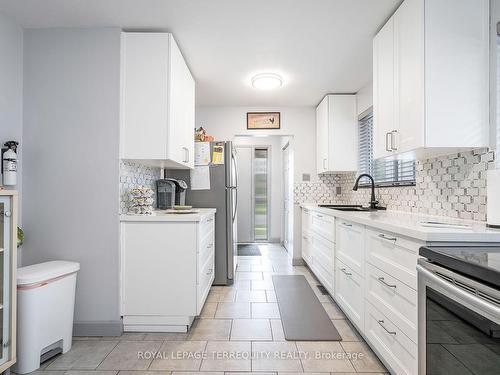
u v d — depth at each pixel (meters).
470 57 1.61
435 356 1.04
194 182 3.22
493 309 0.73
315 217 3.28
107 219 2.10
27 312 1.65
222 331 2.14
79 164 2.11
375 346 1.74
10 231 1.57
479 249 1.10
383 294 1.65
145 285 2.12
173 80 2.24
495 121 1.58
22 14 1.96
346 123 3.59
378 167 3.19
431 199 2.12
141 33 2.16
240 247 5.39
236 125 4.10
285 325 2.23
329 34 2.23
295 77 3.07
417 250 1.32
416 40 1.66
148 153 2.16
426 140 1.61
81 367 1.70
